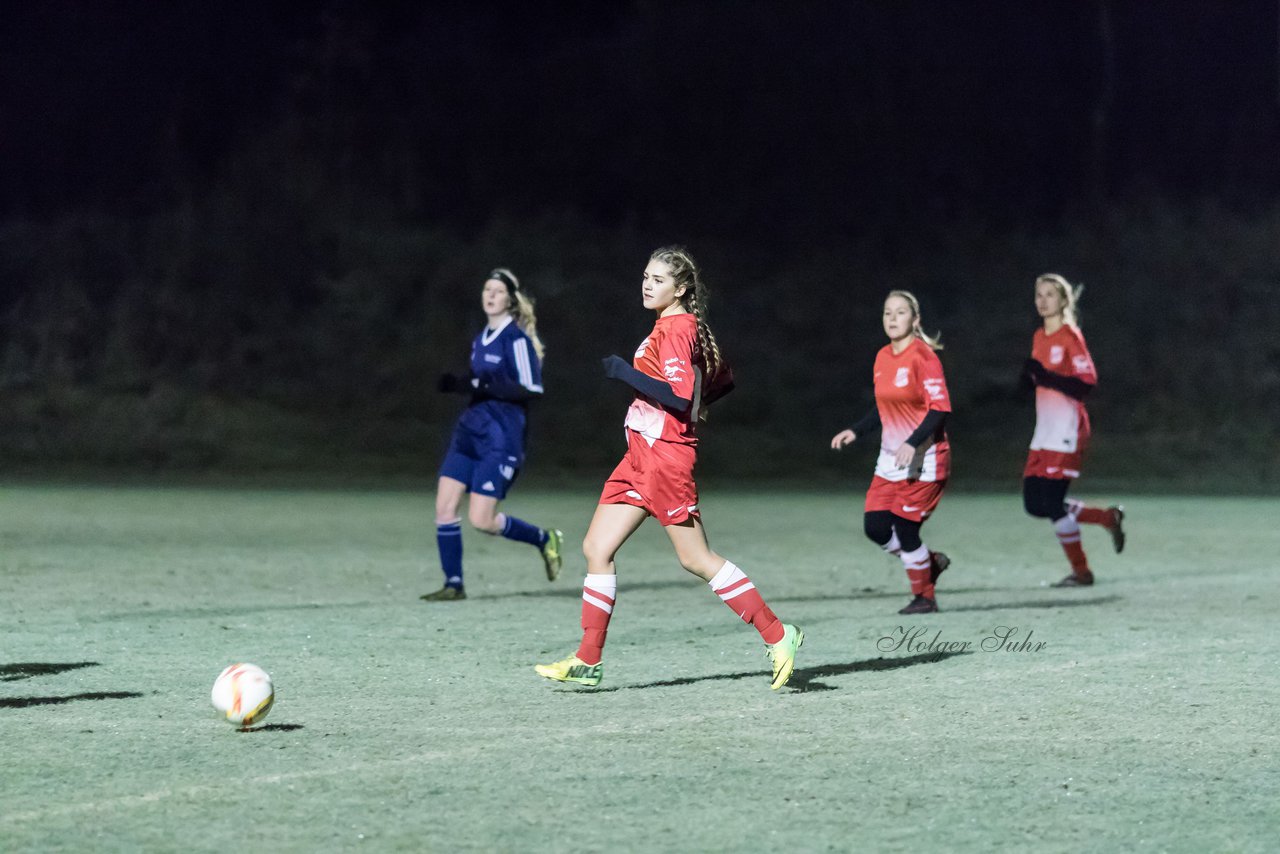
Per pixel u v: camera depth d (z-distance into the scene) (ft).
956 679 45.60
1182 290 221.87
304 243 219.00
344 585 72.79
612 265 226.17
